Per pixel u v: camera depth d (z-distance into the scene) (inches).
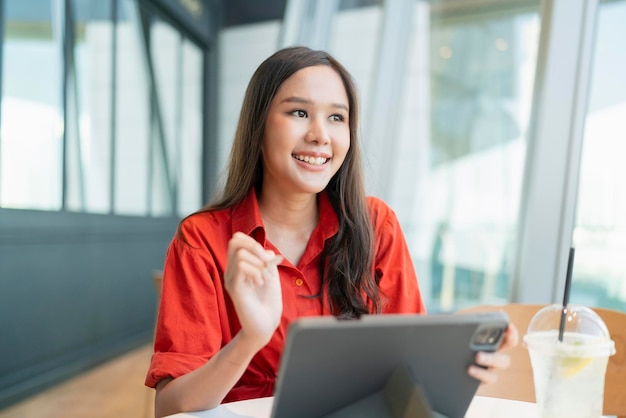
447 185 115.4
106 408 111.2
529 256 92.4
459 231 113.3
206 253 40.1
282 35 154.5
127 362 150.9
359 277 43.4
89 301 147.4
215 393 31.6
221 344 40.4
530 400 46.0
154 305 191.0
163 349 37.3
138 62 179.6
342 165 44.2
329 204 44.3
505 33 108.3
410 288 46.1
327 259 43.2
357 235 43.6
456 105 114.8
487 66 110.7
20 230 117.6
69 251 137.6
